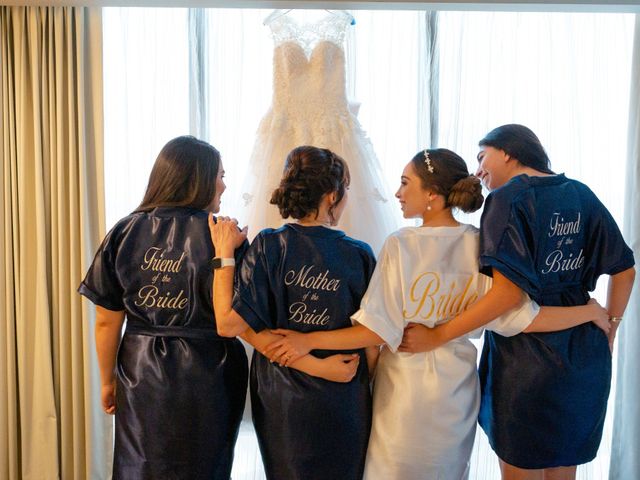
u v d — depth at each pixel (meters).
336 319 1.59
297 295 1.58
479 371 1.88
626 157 2.45
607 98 2.55
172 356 1.59
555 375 1.66
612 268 1.75
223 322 1.53
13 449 2.36
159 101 2.53
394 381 1.64
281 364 1.59
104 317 1.70
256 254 1.58
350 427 1.59
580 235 1.71
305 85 2.19
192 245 1.62
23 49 2.31
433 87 2.56
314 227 1.61
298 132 2.17
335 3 2.13
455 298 1.64
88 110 2.38
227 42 2.55
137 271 1.63
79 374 2.38
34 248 2.37
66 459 2.39
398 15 2.57
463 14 2.51
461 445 1.64
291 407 1.57
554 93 2.54
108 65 2.50
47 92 2.34
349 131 2.19
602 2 2.17
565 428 1.67
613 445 2.51
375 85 2.59
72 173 2.33
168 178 1.68
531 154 1.78
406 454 1.59
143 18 2.51
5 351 2.34
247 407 2.35
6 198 2.33
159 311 1.62
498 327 1.65
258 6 2.18
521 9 2.24
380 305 1.57
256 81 2.58
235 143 2.55
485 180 1.86
